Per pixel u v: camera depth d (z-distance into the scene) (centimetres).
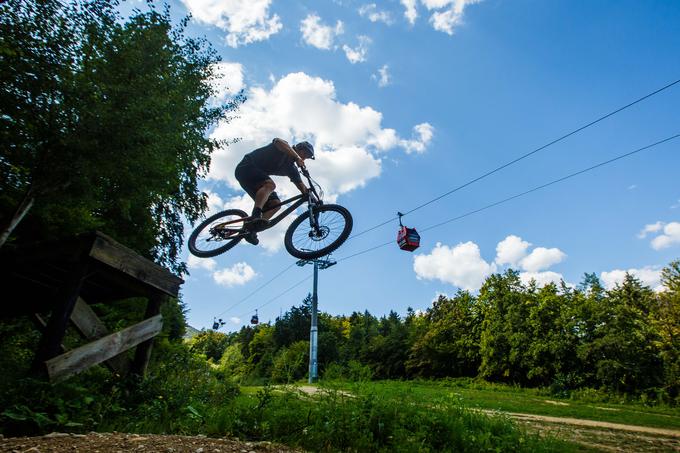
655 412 1700
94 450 266
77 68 570
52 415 333
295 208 553
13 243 676
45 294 633
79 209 716
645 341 2567
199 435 347
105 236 415
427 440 425
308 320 6050
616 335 2686
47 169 566
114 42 620
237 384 674
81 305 406
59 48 548
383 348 4769
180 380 551
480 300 3800
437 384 3525
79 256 405
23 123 541
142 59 646
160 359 904
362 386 484
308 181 551
